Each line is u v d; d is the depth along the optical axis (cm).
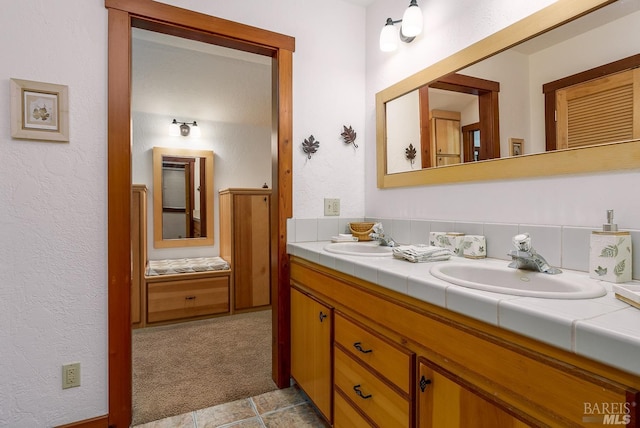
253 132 390
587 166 109
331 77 210
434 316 94
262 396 184
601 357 58
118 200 154
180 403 176
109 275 153
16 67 138
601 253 97
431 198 173
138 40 262
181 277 300
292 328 190
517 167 130
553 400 66
